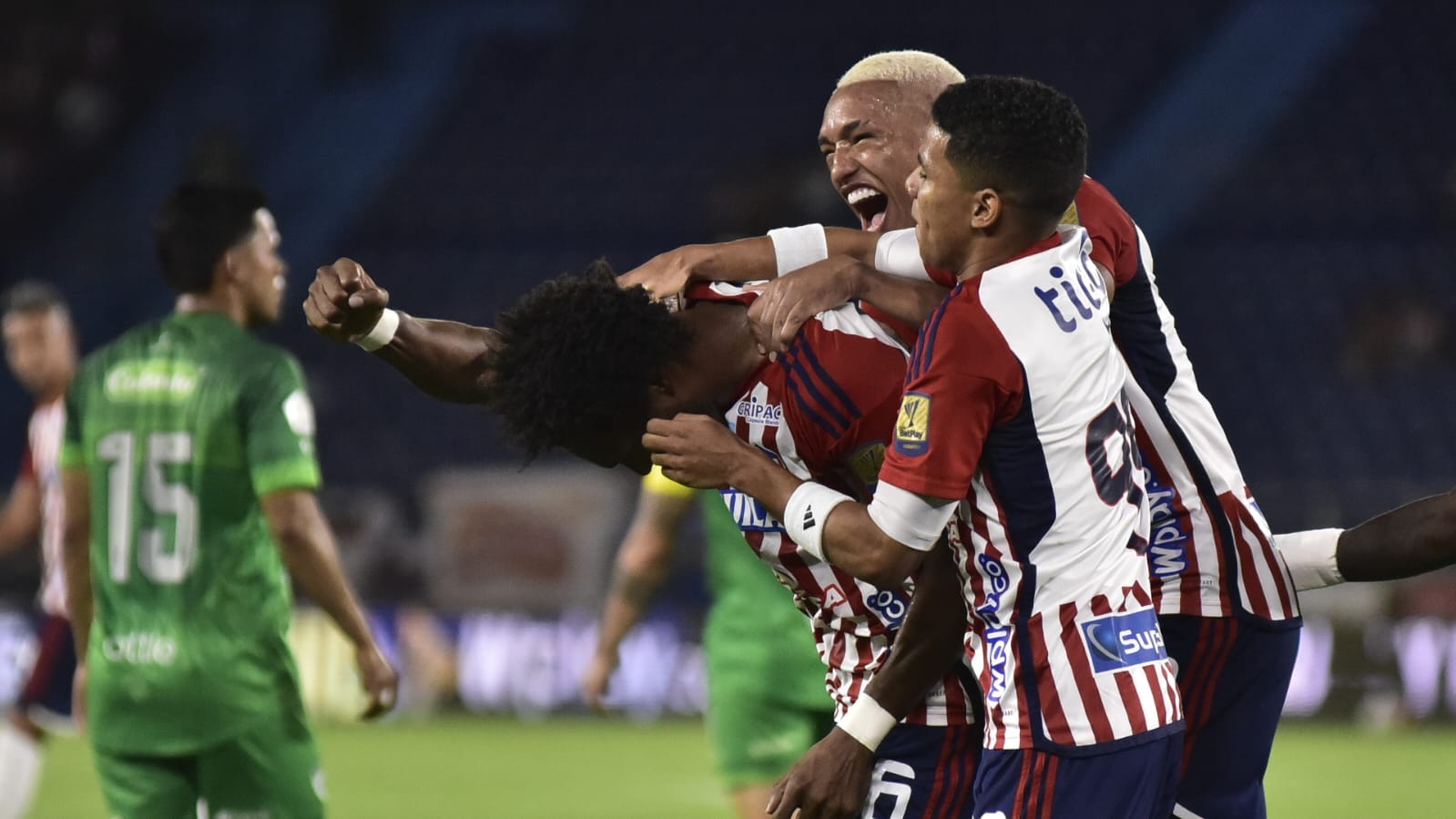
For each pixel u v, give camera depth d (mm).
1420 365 60750
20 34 78938
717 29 81875
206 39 82938
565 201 74938
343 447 61625
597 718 46125
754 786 19328
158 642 15656
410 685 46906
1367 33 76438
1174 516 12898
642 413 11023
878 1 80938
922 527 10328
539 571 47531
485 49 82812
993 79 10875
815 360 10906
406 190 76125
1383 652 43406
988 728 10938
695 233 72938
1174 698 10992
